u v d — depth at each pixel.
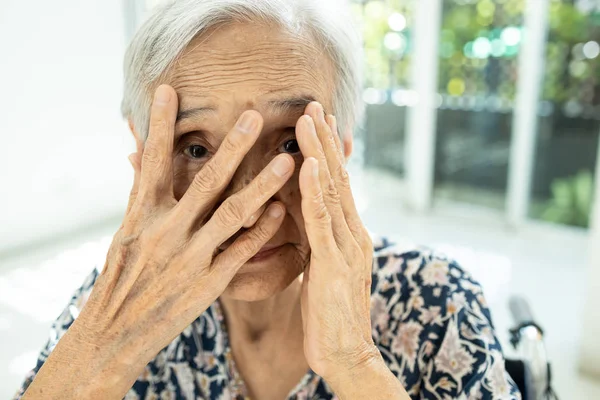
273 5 0.57
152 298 0.57
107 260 0.58
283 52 0.57
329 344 0.60
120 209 4.05
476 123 3.55
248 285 0.63
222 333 0.74
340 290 0.59
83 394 0.58
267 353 0.74
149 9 0.62
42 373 0.58
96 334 0.58
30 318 2.50
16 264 3.16
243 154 0.53
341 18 0.63
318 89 0.60
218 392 0.74
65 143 3.59
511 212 3.51
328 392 0.73
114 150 3.93
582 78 3.07
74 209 3.70
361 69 0.71
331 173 0.58
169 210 0.56
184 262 0.55
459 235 3.47
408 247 0.81
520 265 3.02
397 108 3.90
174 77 0.57
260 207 0.57
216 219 0.54
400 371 0.76
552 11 3.06
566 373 2.07
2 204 3.27
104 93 3.81
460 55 3.49
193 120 0.57
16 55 3.26
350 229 0.60
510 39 3.26
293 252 0.64
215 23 0.56
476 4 3.34
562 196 3.32
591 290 2.02
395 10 3.70
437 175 3.83
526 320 0.97
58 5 3.46
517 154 3.37
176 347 0.75
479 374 0.71
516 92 3.31
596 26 2.95
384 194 4.15
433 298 0.76
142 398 0.74
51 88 3.46
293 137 0.60
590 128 3.12
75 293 0.80
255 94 0.56
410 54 3.73
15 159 3.31
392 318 0.77
